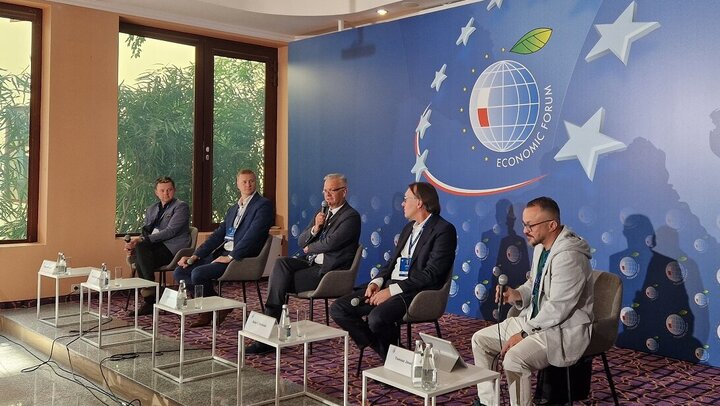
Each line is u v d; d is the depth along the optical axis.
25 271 6.37
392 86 6.68
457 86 6.11
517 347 3.23
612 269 5.06
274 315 4.93
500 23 5.77
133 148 7.39
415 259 4.20
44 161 6.57
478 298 5.98
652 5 4.80
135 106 7.41
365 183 6.96
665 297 4.77
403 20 6.57
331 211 5.05
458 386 2.54
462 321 5.89
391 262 4.40
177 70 7.73
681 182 4.67
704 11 4.54
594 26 5.14
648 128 4.84
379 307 4.03
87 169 6.78
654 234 4.82
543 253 3.53
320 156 7.42
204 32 7.75
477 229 5.98
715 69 4.50
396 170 6.67
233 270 5.48
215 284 7.61
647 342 4.87
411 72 6.50
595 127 5.14
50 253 6.54
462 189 6.09
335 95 7.25
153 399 3.87
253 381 4.07
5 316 5.86
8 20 6.49
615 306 3.39
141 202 7.45
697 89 4.58
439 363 2.76
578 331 3.21
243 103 8.30
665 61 4.74
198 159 7.90
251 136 8.38
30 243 6.58
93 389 4.24
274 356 4.68
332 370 4.35
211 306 4.23
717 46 4.48
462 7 6.06
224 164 8.15
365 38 6.93
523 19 5.61
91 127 6.80
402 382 2.58
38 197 6.66
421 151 6.43
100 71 6.84
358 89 7.01
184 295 4.18
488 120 5.86
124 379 4.13
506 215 5.76
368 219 6.94
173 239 6.35
